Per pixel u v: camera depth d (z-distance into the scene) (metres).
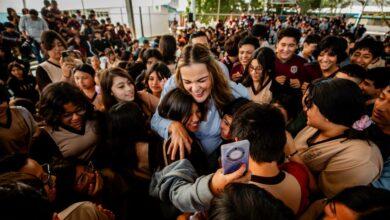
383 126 1.35
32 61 7.24
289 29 2.61
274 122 0.88
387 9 16.39
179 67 1.30
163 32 16.11
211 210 0.64
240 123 0.92
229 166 0.80
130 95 1.99
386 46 4.51
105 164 1.59
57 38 2.91
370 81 1.82
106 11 14.02
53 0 8.93
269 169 0.87
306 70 2.72
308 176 1.07
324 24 16.56
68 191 1.28
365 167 1.01
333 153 1.11
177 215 1.21
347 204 0.68
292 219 0.62
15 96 3.73
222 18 25.56
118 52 8.28
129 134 1.37
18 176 0.90
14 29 7.18
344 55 2.45
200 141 1.48
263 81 2.29
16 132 1.71
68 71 2.73
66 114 1.55
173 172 1.05
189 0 23.08
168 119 1.36
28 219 0.61
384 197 0.66
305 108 1.22
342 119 1.03
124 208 1.42
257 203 0.59
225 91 1.41
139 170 1.42
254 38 2.79
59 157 1.52
